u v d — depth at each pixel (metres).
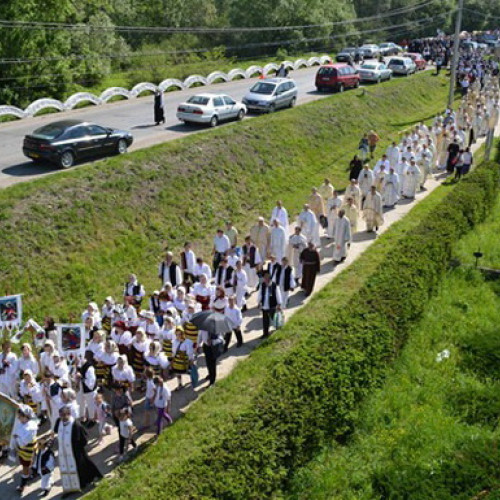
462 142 29.47
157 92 30.28
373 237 21.81
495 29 104.69
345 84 42.56
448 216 20.27
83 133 23.06
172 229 21.34
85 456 10.62
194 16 68.50
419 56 58.06
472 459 10.56
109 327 14.66
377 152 32.44
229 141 27.06
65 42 41.22
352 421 11.39
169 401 12.00
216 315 12.98
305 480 10.16
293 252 18.50
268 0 70.38
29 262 17.50
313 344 12.42
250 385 13.23
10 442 11.40
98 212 19.98
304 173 28.38
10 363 12.98
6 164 22.95
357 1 93.56
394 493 9.98
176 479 8.87
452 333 15.23
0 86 37.97
